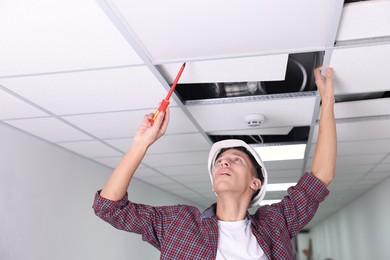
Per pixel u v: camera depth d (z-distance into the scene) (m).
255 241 1.30
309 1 1.34
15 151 2.72
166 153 3.49
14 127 2.71
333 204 7.70
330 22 1.47
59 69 1.84
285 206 1.46
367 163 4.02
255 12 1.41
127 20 1.44
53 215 3.10
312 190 1.47
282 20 1.46
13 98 2.18
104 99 2.21
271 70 1.86
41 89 2.06
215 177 1.41
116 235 4.26
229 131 2.86
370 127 2.79
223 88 2.26
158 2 1.34
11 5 1.34
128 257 4.53
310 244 13.28
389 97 2.30
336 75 1.93
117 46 1.63
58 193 3.19
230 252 1.25
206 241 1.27
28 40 1.58
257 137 3.27
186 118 2.55
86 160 3.68
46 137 2.96
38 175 2.95
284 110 2.42
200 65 1.83
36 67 1.82
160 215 1.37
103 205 1.27
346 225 7.84
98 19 1.43
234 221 1.36
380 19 1.48
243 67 1.84
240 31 1.54
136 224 1.31
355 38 1.62
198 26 1.49
